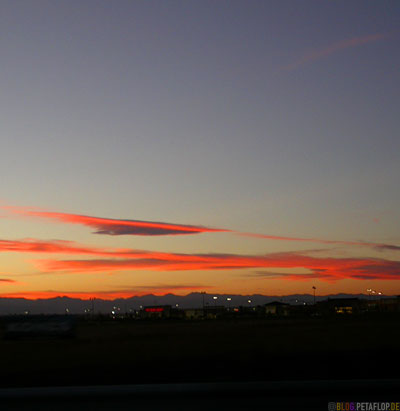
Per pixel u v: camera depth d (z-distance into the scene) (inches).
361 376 717.9
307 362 871.1
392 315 3969.0
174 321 4355.3
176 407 421.4
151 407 421.1
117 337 1739.7
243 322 3390.7
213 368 821.2
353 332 1680.6
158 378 731.4
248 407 418.3
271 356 964.6
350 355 949.2
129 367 853.2
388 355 934.4
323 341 1288.1
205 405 428.5
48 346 1403.8
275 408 414.9
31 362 949.8
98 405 430.3
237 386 462.6
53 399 447.8
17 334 1819.6
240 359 927.0
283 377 721.6
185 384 476.7
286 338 1441.9
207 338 1529.3
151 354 1048.2
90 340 1684.3
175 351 1100.5
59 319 1866.4
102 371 813.9
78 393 452.1
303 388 460.8
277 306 5890.8
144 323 3853.3
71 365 893.8
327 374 741.3
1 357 1058.7
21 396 447.2
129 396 450.6
